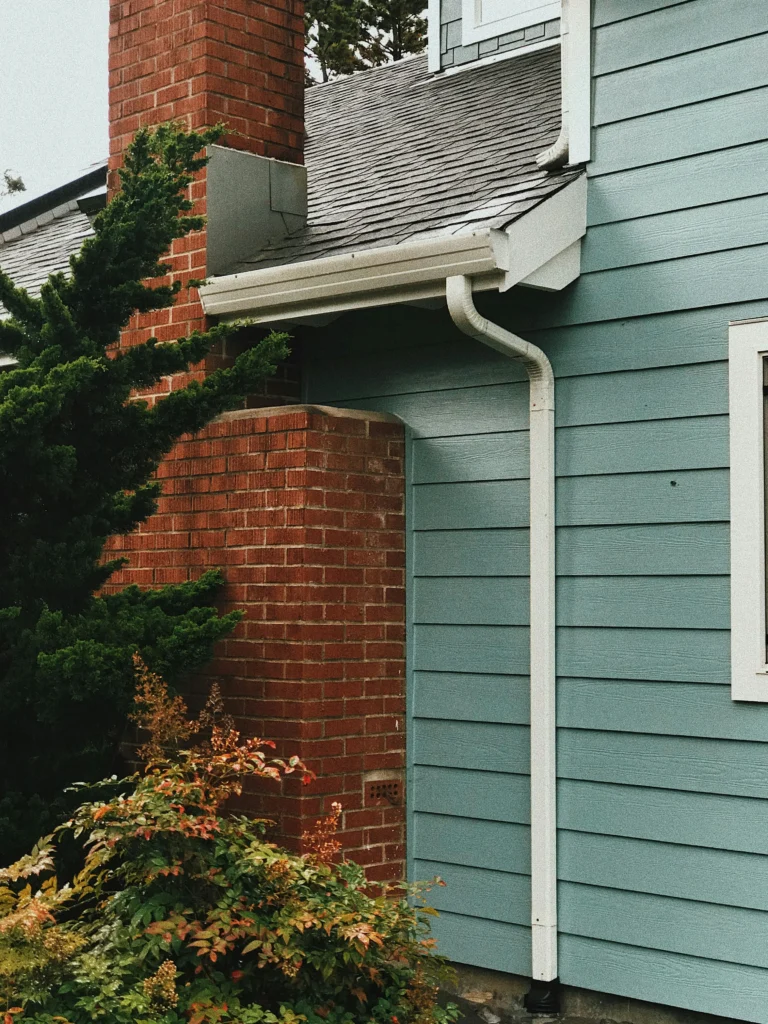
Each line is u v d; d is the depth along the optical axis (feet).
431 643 18.78
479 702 18.13
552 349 17.48
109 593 20.71
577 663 16.96
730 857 15.35
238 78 21.45
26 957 11.24
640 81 16.72
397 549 19.02
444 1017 12.92
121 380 15.48
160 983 11.34
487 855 17.85
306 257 19.34
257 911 12.65
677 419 16.16
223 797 13.47
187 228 16.44
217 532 19.03
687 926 15.69
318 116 31.65
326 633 17.95
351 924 12.21
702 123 16.07
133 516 16.74
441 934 18.22
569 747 16.97
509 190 17.75
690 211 16.15
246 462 18.70
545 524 17.20
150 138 16.44
